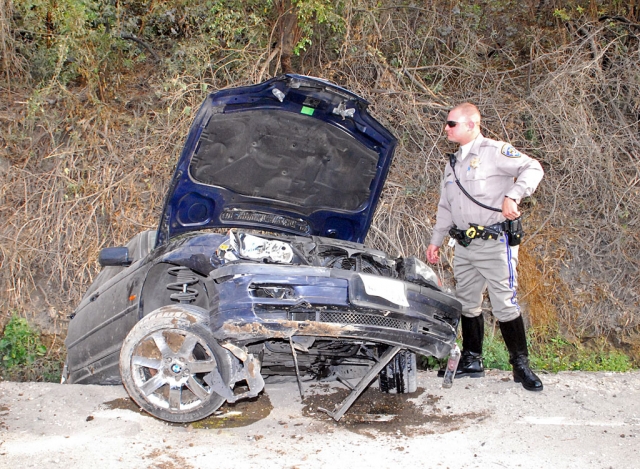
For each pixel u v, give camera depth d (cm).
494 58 972
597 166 828
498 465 386
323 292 408
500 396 528
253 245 450
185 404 432
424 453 402
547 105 850
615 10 954
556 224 812
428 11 944
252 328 401
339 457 393
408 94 865
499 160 521
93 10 888
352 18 902
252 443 417
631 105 890
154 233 561
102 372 532
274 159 530
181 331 424
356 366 549
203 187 523
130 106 880
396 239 802
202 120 489
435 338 445
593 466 388
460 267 562
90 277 765
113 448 396
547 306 756
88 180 805
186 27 918
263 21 898
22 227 775
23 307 749
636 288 766
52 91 855
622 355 705
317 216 573
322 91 493
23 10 878
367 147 539
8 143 820
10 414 457
